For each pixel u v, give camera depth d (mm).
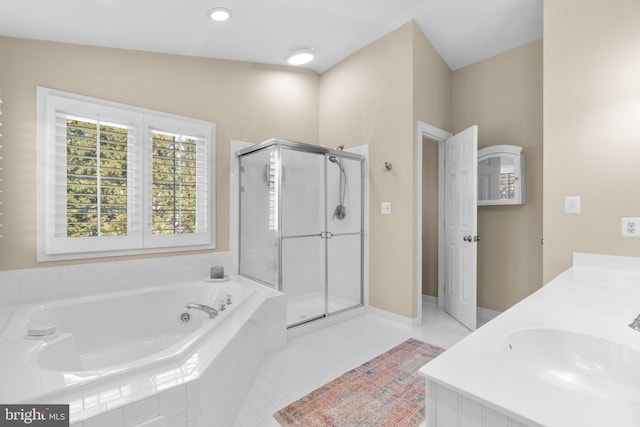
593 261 2010
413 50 2959
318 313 3184
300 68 3838
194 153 3023
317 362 2342
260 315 2279
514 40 3061
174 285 2766
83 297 2383
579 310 1296
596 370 1018
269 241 2963
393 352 2500
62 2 1972
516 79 3148
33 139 2256
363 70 3445
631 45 1895
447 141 3504
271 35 2922
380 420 1697
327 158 3264
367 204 3438
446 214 3525
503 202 3059
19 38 2236
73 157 2402
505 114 3219
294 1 2484
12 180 2186
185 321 2703
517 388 721
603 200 1990
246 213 3221
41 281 2275
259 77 3494
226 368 1605
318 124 4012
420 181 3094
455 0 2656
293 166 3018
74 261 2414
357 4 2664
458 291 3236
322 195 3229
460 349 927
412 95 2973
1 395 1137
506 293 3205
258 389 1992
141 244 2697
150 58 2797
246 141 3377
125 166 2631
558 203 2156
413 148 2992
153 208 2773
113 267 2564
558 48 2158
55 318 2180
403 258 3080
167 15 2322
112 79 2602
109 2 2055
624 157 1919
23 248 2219
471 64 3500
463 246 3152
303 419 1707
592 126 2025
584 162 2055
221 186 3203
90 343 2322
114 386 1228
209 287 2799
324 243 3246
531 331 1102
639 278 1771
